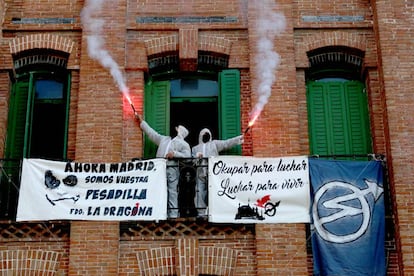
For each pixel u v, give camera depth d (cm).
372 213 1619
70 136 1725
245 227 1617
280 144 1684
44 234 1612
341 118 1788
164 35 1809
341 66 1834
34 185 1631
